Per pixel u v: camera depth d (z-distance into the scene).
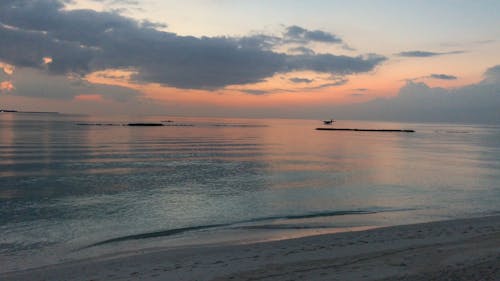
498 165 49.09
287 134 136.12
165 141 88.00
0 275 12.26
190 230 19.00
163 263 12.82
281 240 15.38
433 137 129.38
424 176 38.94
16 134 102.94
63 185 32.00
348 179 36.72
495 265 11.39
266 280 10.74
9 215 22.11
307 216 21.91
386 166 47.62
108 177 36.56
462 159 56.72
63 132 116.25
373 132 164.25
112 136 101.56
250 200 26.59
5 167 42.66
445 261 11.91
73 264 13.38
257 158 55.69
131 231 18.92
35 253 15.42
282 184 33.53
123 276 11.60
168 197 27.48
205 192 29.47
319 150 71.31
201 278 11.13
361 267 11.61
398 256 12.63
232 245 15.39
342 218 21.20
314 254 13.23
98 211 23.20
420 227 16.92
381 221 20.36
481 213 22.25
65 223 20.42
